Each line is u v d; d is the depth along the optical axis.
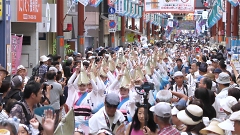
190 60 37.91
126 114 13.99
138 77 16.66
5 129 7.62
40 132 9.98
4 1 22.69
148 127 10.62
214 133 9.56
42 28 33.03
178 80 16.89
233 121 9.55
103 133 9.33
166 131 9.67
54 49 38.91
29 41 32.19
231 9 57.91
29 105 11.23
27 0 28.00
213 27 93.56
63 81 18.11
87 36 56.47
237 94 13.16
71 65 25.00
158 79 19.61
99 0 39.72
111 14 60.81
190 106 9.87
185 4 50.81
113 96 11.62
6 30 22.92
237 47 34.16
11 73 23.95
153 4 51.06
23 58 32.19
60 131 8.77
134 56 29.14
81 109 15.41
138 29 85.62
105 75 18.81
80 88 15.74
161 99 12.59
